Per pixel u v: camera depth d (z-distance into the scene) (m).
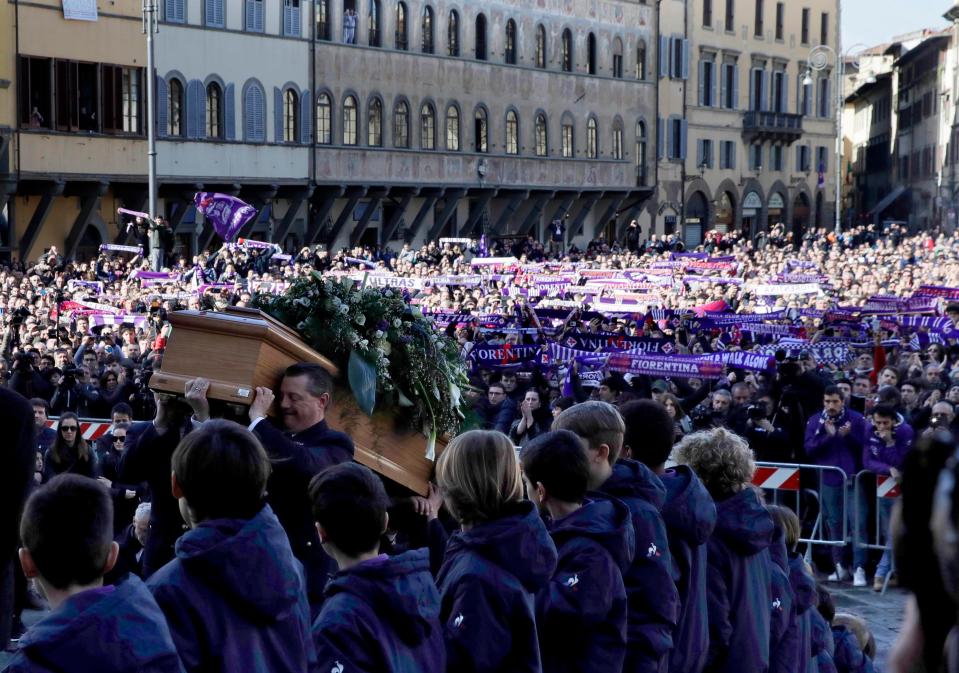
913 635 2.84
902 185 111.31
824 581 15.09
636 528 6.91
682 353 23.27
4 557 4.89
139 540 9.03
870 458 14.76
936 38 96.50
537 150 75.88
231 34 58.28
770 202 96.06
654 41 84.25
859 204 130.50
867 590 14.77
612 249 76.00
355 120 64.69
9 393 4.92
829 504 15.06
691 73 87.62
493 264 49.47
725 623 7.54
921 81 104.44
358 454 7.68
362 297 7.84
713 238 74.94
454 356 8.36
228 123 58.34
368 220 66.19
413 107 67.69
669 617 6.89
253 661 5.20
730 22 90.94
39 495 4.64
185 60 56.44
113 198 55.12
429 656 5.80
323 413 7.17
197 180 56.62
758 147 94.12
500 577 6.04
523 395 19.52
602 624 6.51
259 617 5.24
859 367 22.84
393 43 66.50
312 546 6.84
